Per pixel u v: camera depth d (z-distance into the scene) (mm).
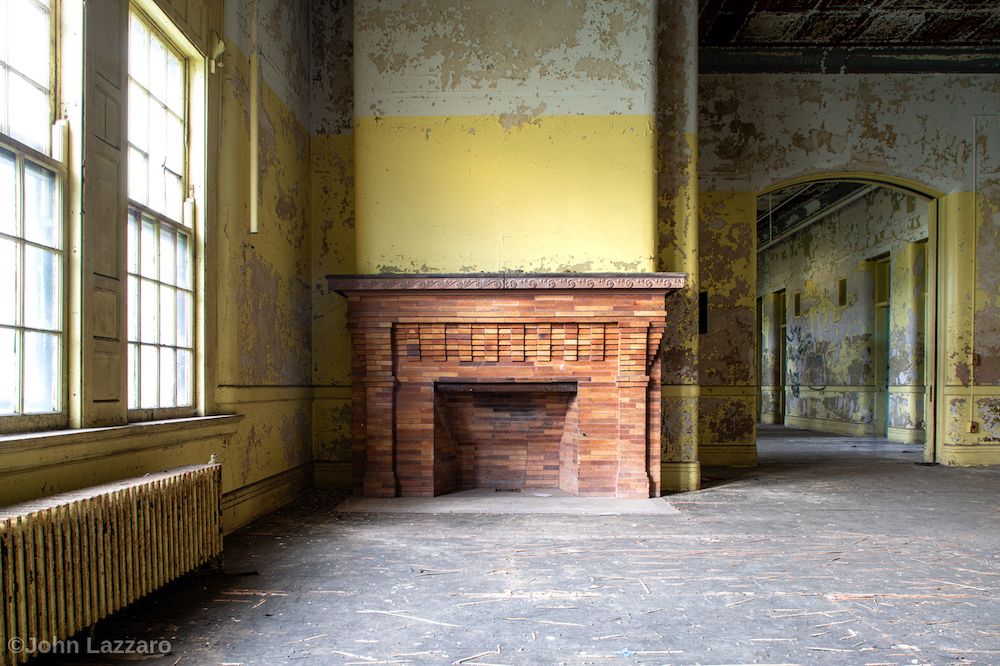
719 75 9914
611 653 3090
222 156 5473
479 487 7492
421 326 6988
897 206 13375
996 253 9844
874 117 9875
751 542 5137
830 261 16203
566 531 5488
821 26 9266
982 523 5844
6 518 2484
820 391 16688
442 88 7301
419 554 4758
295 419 7152
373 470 6977
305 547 4945
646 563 4547
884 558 4707
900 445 12711
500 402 7344
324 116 7875
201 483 4035
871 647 3186
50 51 3605
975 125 9859
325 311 7809
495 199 7230
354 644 3164
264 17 6336
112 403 3904
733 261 9898
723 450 9734
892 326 13742
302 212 7512
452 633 3311
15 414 3223
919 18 9055
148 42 4594
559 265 7188
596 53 7312
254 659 2984
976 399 9797
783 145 9914
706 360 9844
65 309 3602
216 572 4262
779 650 3139
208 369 5172
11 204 3256
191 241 5094
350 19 7934
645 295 6891
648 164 7238
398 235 7223
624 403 6941
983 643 3244
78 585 2863
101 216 3834
